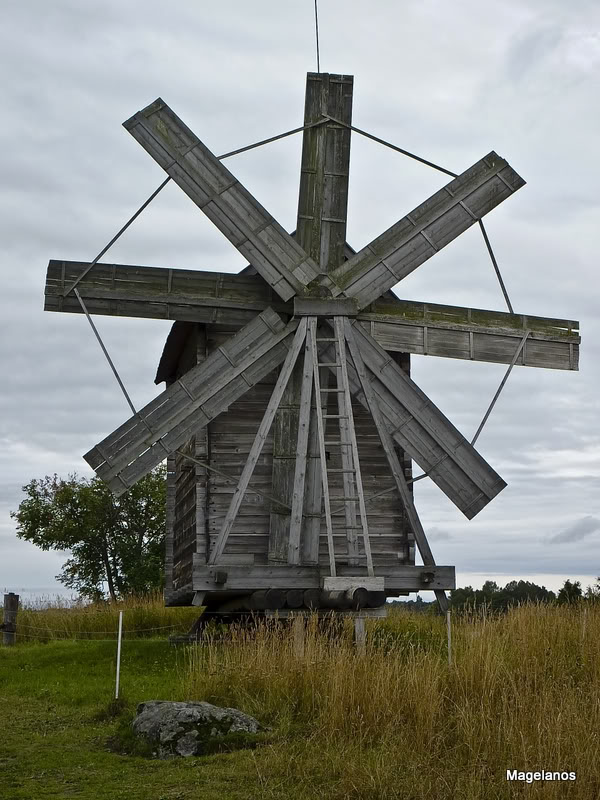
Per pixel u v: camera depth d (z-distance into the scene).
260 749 12.05
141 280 20.19
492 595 26.08
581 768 10.16
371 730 12.36
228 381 19.95
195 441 20.66
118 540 42.03
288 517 20.16
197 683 14.41
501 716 11.91
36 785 10.91
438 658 14.36
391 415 20.45
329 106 21.28
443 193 21.14
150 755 12.14
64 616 27.70
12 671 19.83
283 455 20.31
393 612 25.52
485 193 21.28
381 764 10.98
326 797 10.31
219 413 19.95
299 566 18.33
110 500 41.94
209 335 20.94
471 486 20.52
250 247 20.25
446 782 10.41
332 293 20.28
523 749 10.63
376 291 20.58
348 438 19.09
